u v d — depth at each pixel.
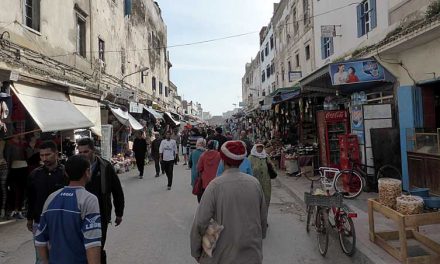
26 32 12.48
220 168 7.38
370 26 14.16
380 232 6.35
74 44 16.44
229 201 3.36
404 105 10.41
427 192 6.43
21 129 10.92
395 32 11.23
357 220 7.79
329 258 6.19
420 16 10.68
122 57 24.73
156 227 8.30
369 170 10.98
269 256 6.32
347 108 14.03
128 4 25.36
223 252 3.29
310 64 23.11
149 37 34.06
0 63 10.69
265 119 31.84
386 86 11.98
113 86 22.19
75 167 3.45
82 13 17.53
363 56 12.48
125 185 14.45
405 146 10.33
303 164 14.88
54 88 12.55
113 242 7.28
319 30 21.00
